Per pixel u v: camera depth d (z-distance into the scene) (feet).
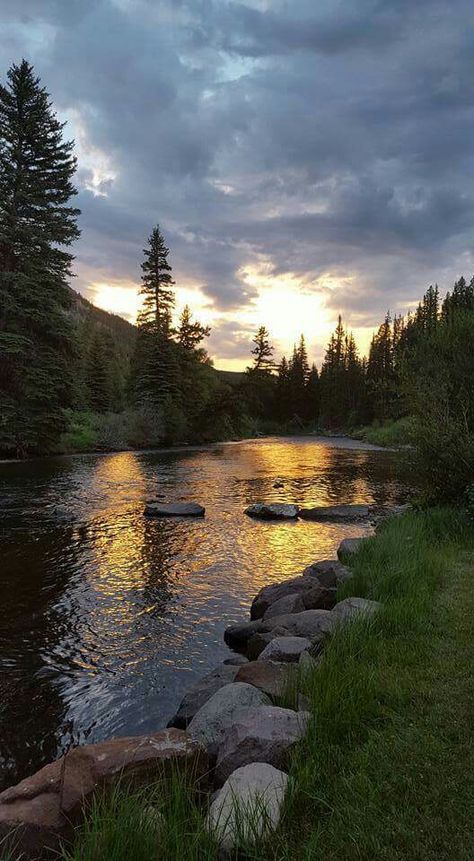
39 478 74.64
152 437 149.18
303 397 363.97
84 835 9.12
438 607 20.79
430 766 10.85
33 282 102.73
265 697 14.71
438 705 13.33
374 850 8.67
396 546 28.68
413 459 38.47
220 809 9.36
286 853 8.64
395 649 16.81
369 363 327.47
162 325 185.47
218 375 247.91
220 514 53.11
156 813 9.41
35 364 104.73
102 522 47.24
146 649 22.88
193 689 18.07
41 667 21.08
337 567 28.71
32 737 16.55
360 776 10.58
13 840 9.12
